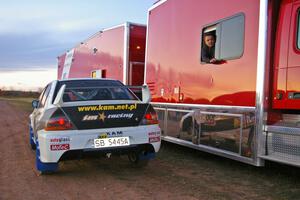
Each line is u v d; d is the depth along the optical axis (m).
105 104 5.27
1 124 14.77
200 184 5.21
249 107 5.24
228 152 5.67
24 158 7.28
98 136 5.14
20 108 28.64
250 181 5.36
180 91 7.17
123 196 4.69
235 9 5.66
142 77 9.97
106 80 6.50
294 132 4.62
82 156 5.13
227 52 5.80
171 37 7.58
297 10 4.86
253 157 5.13
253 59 5.22
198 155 7.41
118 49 10.21
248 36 5.35
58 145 4.98
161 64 7.99
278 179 5.46
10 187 5.18
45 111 5.26
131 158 6.50
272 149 4.93
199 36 6.58
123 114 5.33
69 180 5.50
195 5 6.75
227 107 5.72
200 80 6.49
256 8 5.22
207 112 6.24
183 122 7.03
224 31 5.91
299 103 4.73
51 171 5.69
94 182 5.38
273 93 5.10
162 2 8.02
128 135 5.30
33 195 4.79
